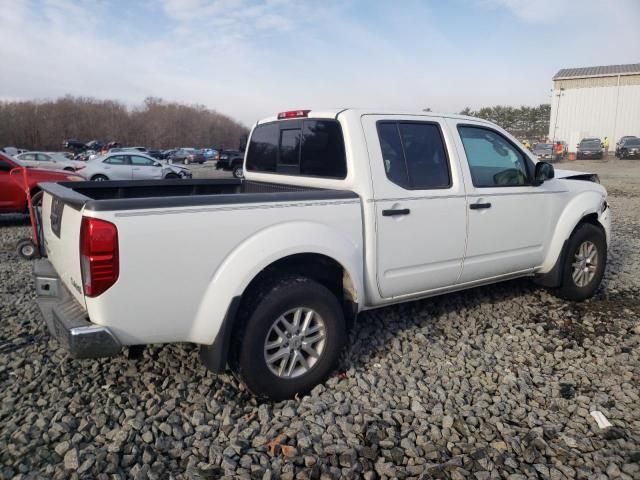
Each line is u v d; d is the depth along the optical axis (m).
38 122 75.56
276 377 3.18
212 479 2.53
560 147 37.94
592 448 2.79
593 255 5.18
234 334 3.11
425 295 4.09
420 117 3.96
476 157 4.27
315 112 3.91
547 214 4.73
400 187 3.72
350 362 3.71
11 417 3.00
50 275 3.40
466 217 4.09
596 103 47.66
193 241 2.84
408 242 3.77
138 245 2.69
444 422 3.01
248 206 3.02
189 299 2.88
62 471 2.53
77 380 3.43
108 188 4.20
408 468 2.63
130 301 2.72
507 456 2.73
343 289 3.57
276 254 3.07
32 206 4.75
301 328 3.28
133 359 3.74
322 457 2.70
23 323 4.39
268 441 2.83
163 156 43.31
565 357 3.95
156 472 2.56
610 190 17.14
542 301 5.16
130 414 3.02
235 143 97.06
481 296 5.25
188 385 3.39
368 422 3.00
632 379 3.57
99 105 90.00
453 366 3.78
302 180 4.06
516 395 3.36
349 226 3.44
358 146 3.59
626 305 5.07
